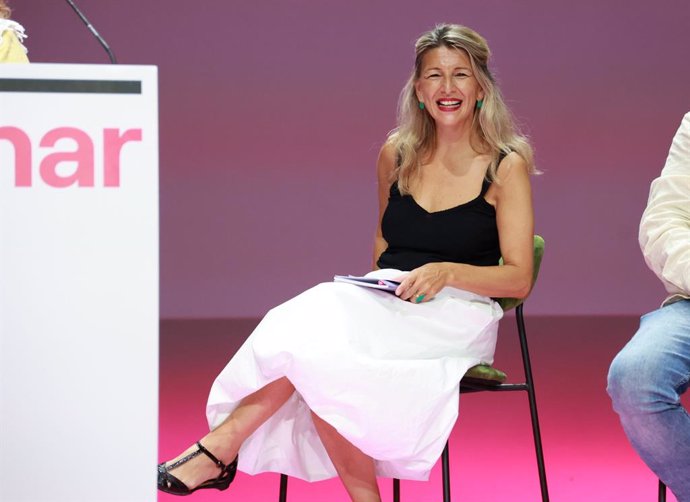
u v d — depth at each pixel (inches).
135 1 555.2
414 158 178.9
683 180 158.7
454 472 232.7
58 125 103.2
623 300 579.2
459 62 172.6
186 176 575.5
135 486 105.9
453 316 162.4
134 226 104.3
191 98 569.0
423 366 151.9
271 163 574.6
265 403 155.6
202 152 573.9
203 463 152.9
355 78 565.9
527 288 167.3
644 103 563.2
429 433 151.3
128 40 556.7
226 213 577.9
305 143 572.1
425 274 157.6
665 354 146.6
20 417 104.6
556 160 568.4
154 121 104.0
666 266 155.6
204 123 570.9
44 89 102.8
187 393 336.8
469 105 173.3
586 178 570.3
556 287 579.5
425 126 180.5
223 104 569.9
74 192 103.7
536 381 361.1
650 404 144.7
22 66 102.4
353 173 573.0
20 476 105.0
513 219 170.2
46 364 104.3
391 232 179.0
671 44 558.3
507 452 252.7
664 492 149.8
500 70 560.1
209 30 563.5
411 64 562.3
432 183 177.8
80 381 104.8
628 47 559.5
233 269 580.7
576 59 560.4
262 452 162.1
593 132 566.3
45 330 104.3
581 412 305.7
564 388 347.3
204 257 580.7
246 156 574.6
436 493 215.5
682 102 561.3
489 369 165.5
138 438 105.7
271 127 571.8
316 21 563.2
